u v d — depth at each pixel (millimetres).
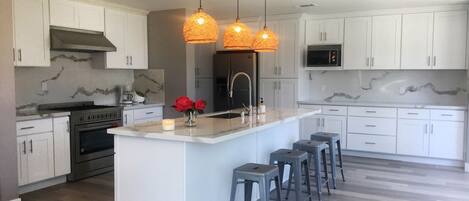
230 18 6793
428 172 5168
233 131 3014
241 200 3742
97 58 5660
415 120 5680
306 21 6551
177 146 2906
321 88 6871
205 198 3186
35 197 4160
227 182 3518
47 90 5137
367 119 6008
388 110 5852
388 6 5695
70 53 5414
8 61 3756
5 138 3770
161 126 3289
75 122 4773
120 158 3160
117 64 5730
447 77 5930
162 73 6328
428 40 5684
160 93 6383
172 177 2939
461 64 5496
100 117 5098
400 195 4207
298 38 6379
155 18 6316
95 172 5051
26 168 4262
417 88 6141
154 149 3000
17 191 3902
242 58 6699
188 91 6148
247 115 4176
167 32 6223
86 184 4668
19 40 4410
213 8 5867
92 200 4066
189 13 6078
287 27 6457
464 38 5465
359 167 5449
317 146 3998
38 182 4457
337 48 6273
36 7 4586
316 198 4117
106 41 5379
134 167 3098
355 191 4355
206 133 2906
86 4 5223
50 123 4500
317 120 6387
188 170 2941
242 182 3141
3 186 3770
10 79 3779
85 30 5246
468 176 4957
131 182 3121
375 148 5973
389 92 6344
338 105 6203
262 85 6754
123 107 5484
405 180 4789
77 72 5535
